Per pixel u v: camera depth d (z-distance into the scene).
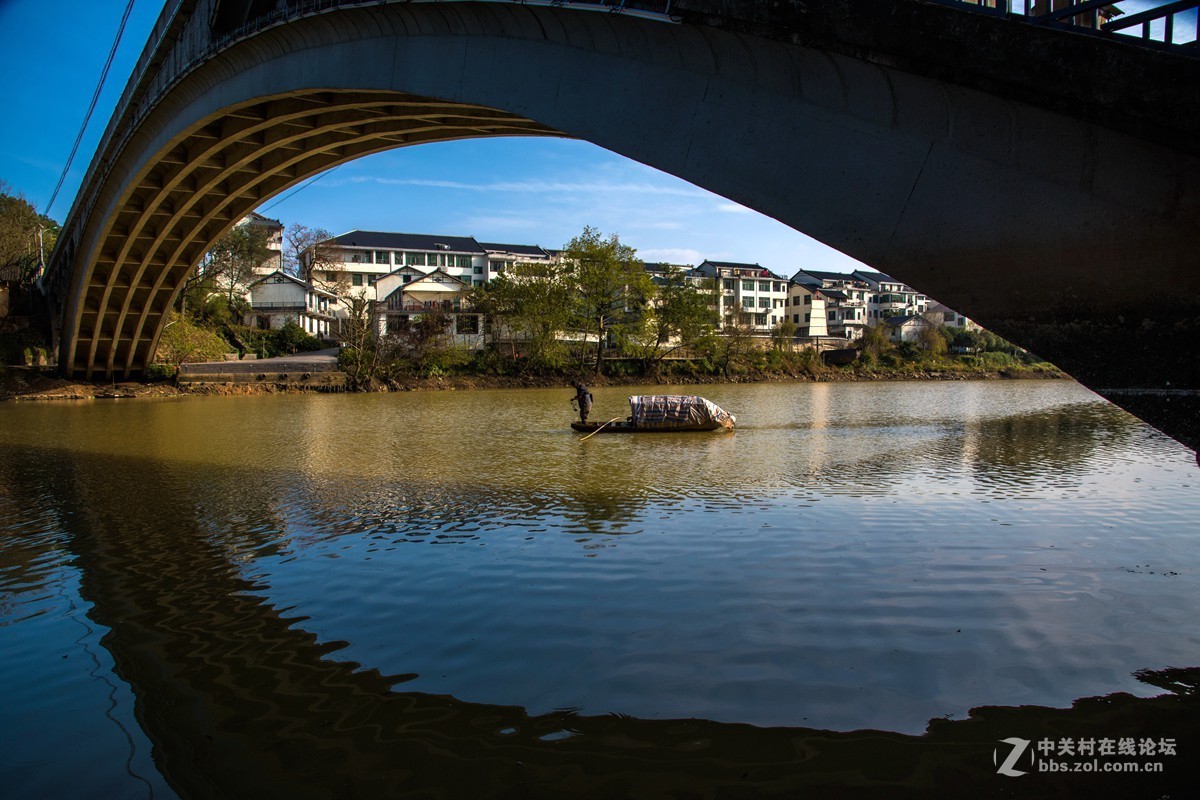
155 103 24.75
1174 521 10.82
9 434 24.94
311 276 76.56
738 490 13.69
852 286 114.00
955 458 17.88
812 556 9.16
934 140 6.89
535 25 11.49
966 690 5.59
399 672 6.09
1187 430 5.80
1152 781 4.46
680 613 7.25
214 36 20.53
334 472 16.36
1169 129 5.36
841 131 7.55
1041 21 6.02
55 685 6.00
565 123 10.97
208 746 5.05
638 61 9.83
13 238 54.97
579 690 5.70
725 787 4.46
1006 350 95.00
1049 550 9.32
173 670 6.24
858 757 4.75
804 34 7.15
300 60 18.25
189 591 8.29
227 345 62.66
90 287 39.81
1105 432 23.81
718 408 24.48
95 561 9.53
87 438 23.73
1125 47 5.44
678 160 9.23
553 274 67.31
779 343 83.31
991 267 6.68
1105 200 6.00
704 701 5.48
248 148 27.06
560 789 4.46
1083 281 6.20
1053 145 6.20
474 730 5.16
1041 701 5.42
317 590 8.21
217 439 23.14
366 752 4.91
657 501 12.70
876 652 6.27
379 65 15.48
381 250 89.56
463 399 43.66
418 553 9.62
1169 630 6.65
